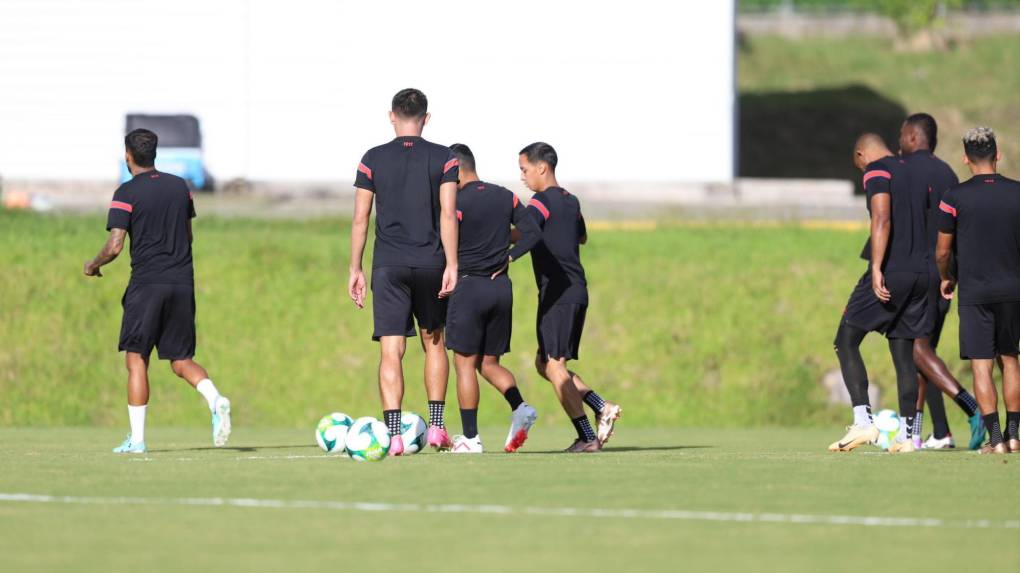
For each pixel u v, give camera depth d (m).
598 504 25.03
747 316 71.06
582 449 39.50
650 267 75.75
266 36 152.88
